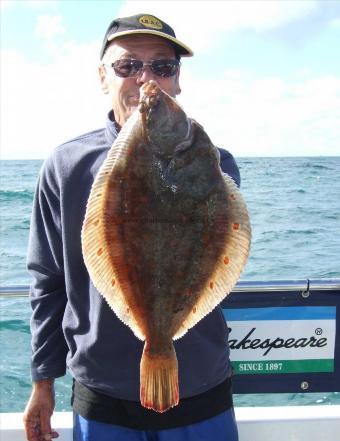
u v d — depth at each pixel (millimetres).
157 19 2682
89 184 2650
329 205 22047
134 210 2246
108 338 2602
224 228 2277
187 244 2281
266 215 19781
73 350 2785
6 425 3430
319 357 3576
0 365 6570
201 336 2643
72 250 2670
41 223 2883
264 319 3539
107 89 2850
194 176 2270
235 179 2701
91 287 2639
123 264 2262
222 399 2721
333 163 50594
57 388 5941
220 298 2309
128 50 2662
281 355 3574
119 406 2637
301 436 3484
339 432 3490
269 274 12242
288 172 39750
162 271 2281
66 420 3508
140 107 2264
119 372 2611
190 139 2281
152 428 2619
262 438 3484
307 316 3539
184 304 2314
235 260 2273
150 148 2250
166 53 2715
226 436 2709
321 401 6004
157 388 2264
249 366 3576
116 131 2680
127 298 2287
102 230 2227
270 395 6105
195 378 2621
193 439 2654
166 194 2256
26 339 7285
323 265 12906
